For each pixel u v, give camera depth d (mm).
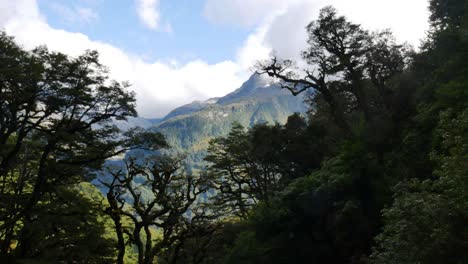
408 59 39969
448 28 30062
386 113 33531
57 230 27516
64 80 25344
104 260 29703
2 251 24625
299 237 26047
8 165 26141
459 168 10688
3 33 22844
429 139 22828
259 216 28734
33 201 25375
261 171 46156
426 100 28594
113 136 28547
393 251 11016
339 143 37312
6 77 22422
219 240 34406
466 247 9531
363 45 36688
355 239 22453
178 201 28922
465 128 11852
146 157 29312
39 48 24844
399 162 24891
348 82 38750
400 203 11445
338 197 24750
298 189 27391
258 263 27484
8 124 25031
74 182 29891
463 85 22266
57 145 27984
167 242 27500
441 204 10242
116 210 25844
